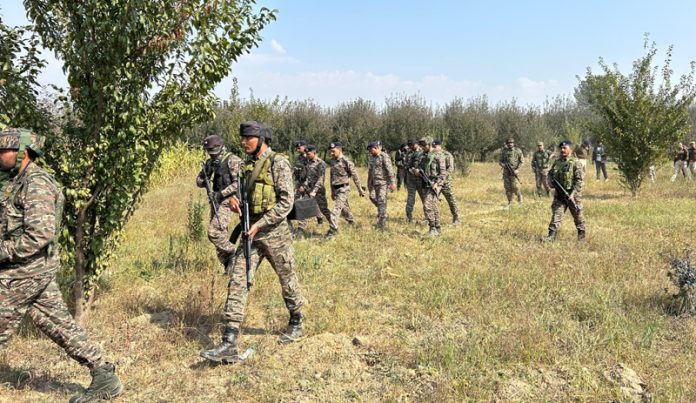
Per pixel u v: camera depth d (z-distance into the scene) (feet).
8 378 12.37
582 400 11.34
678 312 16.57
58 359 13.56
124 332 15.37
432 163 29.73
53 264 10.64
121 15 13.78
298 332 14.74
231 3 15.72
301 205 14.30
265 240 13.61
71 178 14.87
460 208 43.01
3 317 10.14
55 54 14.48
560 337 14.66
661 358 13.37
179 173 67.41
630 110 47.67
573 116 118.21
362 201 46.98
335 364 13.26
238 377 12.46
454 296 18.28
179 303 17.60
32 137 10.42
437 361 13.17
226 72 16.43
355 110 95.09
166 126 16.16
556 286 19.29
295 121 91.09
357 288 19.60
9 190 10.20
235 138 56.49
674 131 47.16
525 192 52.80
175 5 14.74
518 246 26.94
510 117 102.27
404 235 30.35
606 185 58.13
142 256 24.18
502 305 17.21
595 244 26.96
